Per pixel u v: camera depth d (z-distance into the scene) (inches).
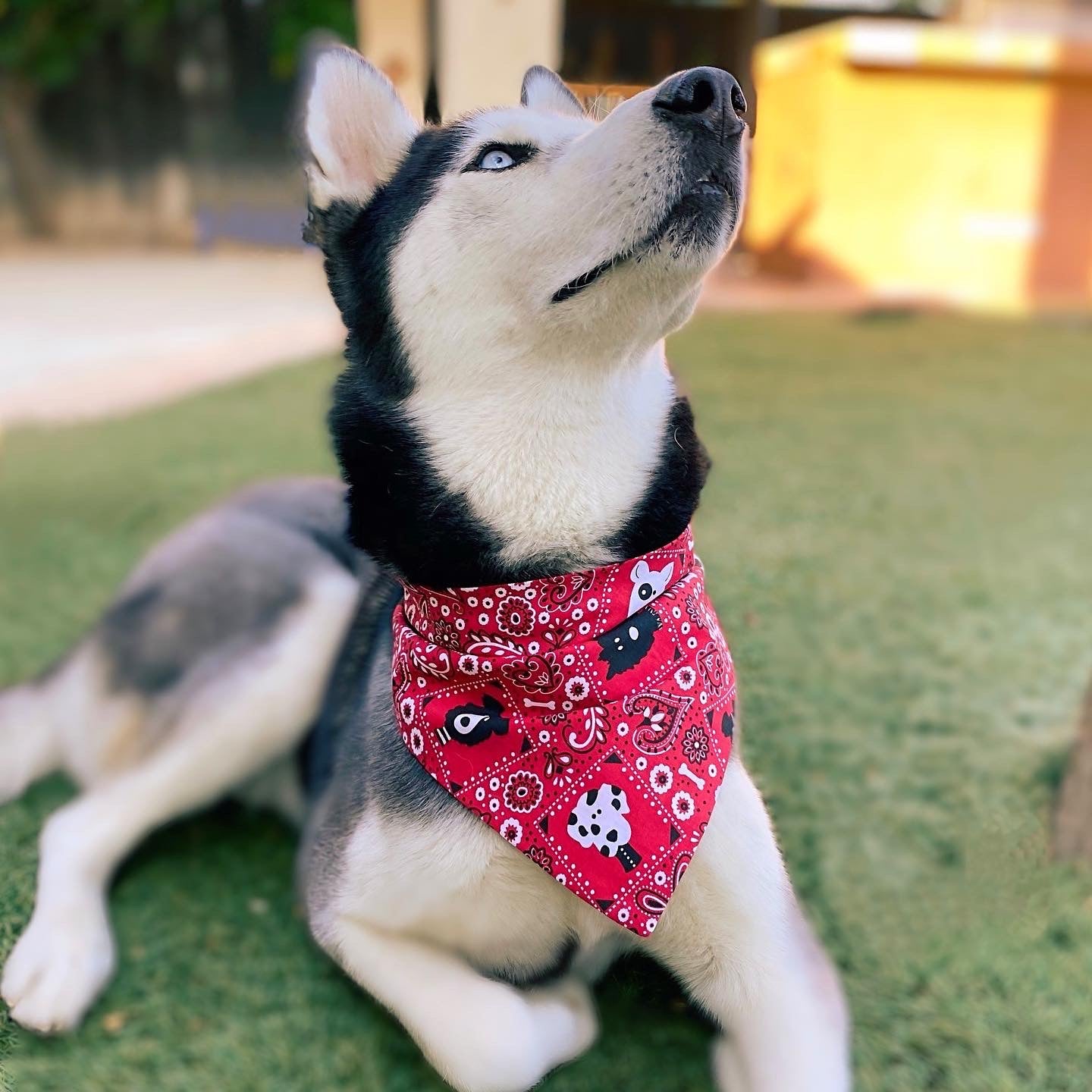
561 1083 25.0
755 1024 23.0
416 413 23.1
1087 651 45.7
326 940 25.8
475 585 22.8
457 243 22.0
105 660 34.8
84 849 29.9
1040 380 87.1
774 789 31.4
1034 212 122.6
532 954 25.0
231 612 33.4
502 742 22.7
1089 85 118.6
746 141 20.8
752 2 128.4
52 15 190.4
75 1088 25.3
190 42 194.1
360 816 25.0
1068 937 29.8
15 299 134.6
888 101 119.6
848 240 123.6
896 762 37.5
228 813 35.3
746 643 32.4
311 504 36.4
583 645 22.3
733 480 46.4
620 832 22.1
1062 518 59.5
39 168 202.4
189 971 28.8
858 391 78.8
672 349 80.8
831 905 30.5
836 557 47.9
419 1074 25.5
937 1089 25.4
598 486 22.7
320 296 35.3
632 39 137.6
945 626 47.4
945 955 29.1
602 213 20.2
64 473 67.3
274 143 197.2
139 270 160.4
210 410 81.0
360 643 30.5
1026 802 35.3
